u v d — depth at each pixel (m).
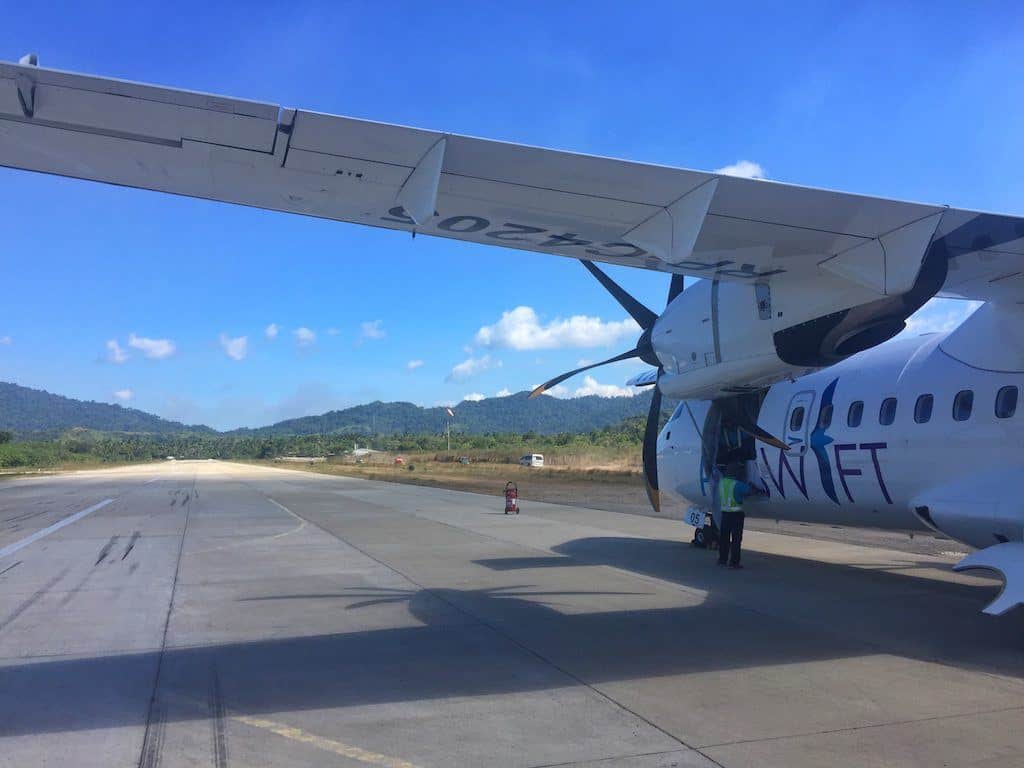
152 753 3.72
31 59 3.15
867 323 5.68
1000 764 3.53
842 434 8.20
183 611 7.19
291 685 4.84
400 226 5.18
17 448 82.56
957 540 7.07
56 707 4.41
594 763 3.57
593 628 6.43
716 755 3.65
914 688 4.73
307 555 11.16
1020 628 6.41
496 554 11.23
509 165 4.12
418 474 48.41
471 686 4.81
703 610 7.18
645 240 4.97
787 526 15.48
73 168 4.24
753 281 5.97
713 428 10.52
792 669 5.18
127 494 27.97
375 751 3.73
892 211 4.57
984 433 6.60
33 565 10.30
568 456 59.91
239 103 3.45
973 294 6.51
